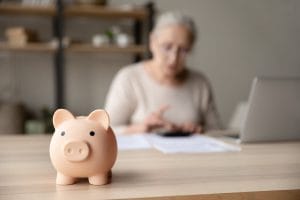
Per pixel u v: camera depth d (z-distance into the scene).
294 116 0.87
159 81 1.47
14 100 2.54
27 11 2.29
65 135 0.46
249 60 2.99
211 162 0.64
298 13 3.05
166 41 1.36
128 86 1.43
